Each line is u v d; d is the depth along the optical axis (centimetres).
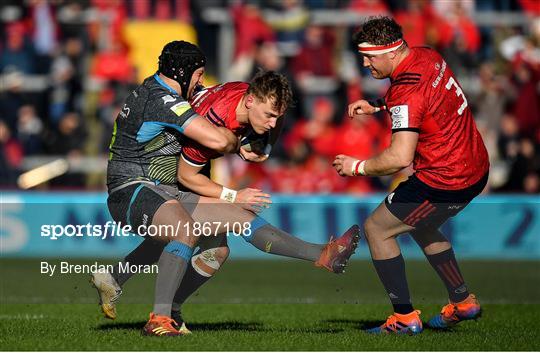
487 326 2544
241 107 2159
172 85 2166
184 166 2191
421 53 2202
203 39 5462
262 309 2998
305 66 5284
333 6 5528
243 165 4981
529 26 5675
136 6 5453
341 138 5025
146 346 1967
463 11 5550
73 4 5462
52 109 5312
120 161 2181
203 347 1966
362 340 2125
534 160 5138
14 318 2691
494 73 5544
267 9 5497
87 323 2544
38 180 5072
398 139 2141
